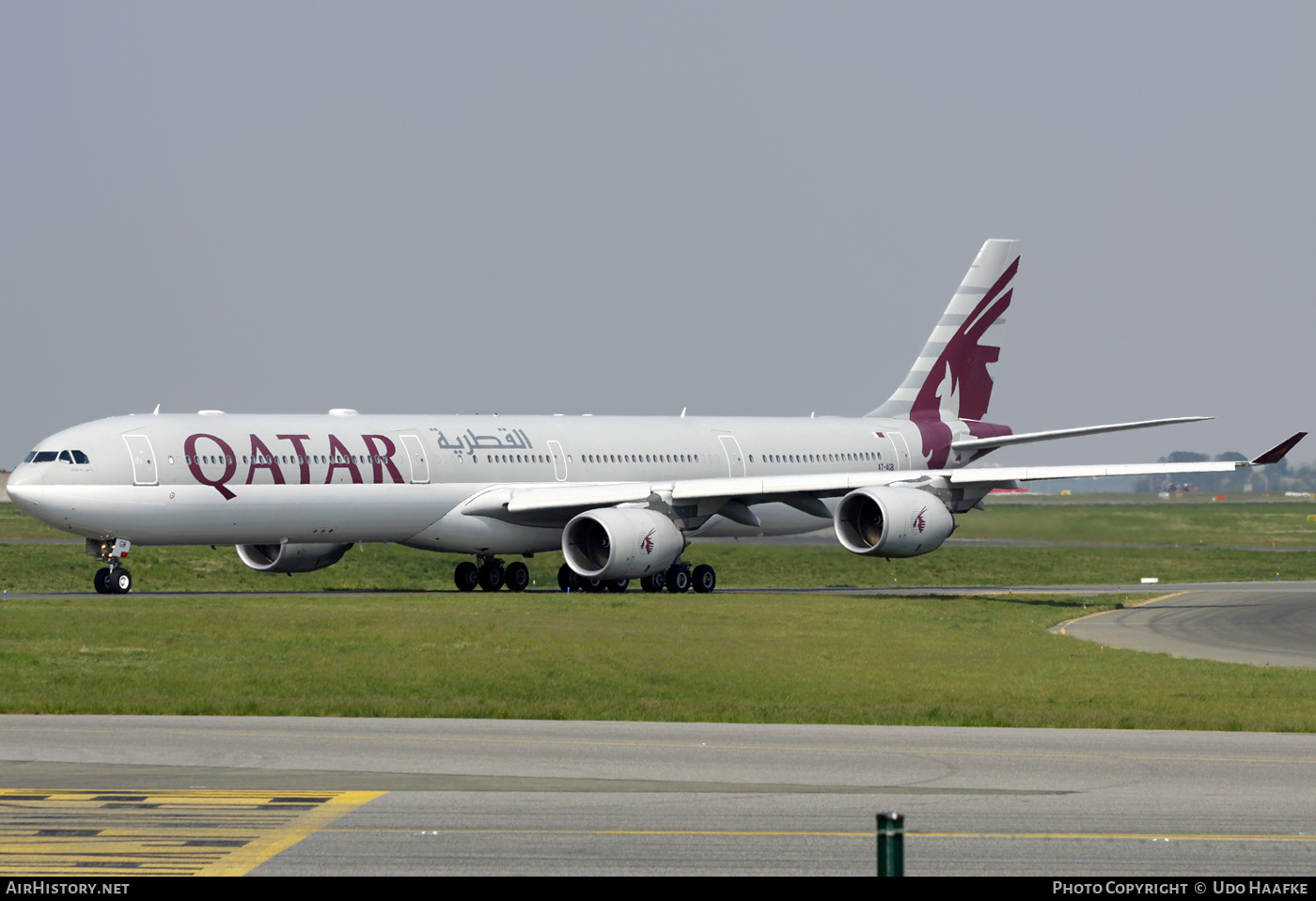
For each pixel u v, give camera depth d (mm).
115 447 169625
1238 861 51312
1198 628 159625
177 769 67688
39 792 61562
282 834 53938
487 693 100688
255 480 176125
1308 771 68562
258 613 150375
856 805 59688
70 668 108938
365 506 185125
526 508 193000
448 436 195250
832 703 96875
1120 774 67562
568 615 154250
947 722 87062
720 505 198875
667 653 124812
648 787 63469
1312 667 123188
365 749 73688
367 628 139125
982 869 49906
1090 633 153000
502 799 60438
